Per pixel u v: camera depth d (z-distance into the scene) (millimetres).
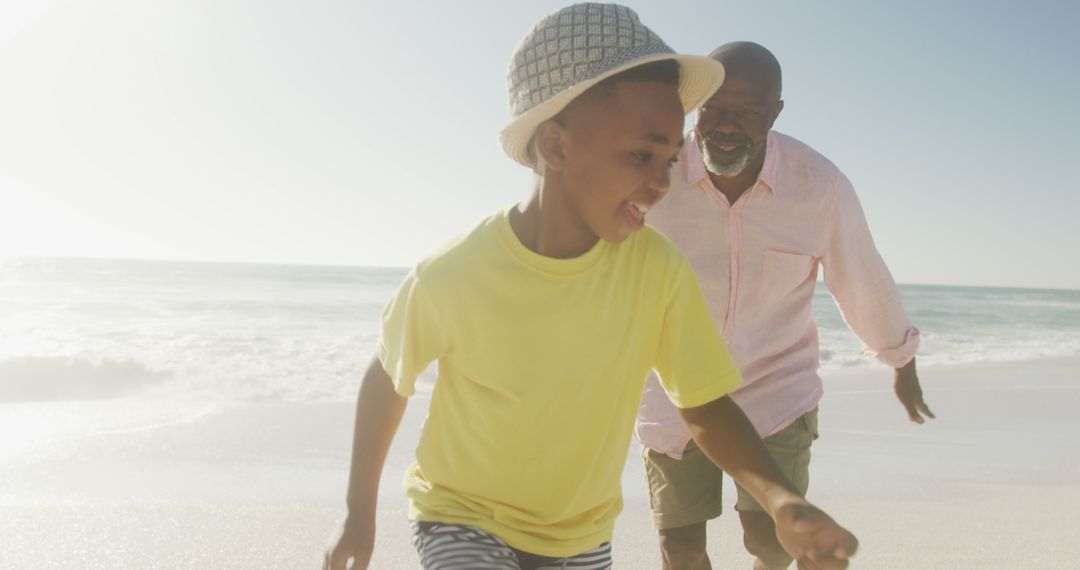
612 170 1825
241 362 11836
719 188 3070
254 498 4906
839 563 1667
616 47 1809
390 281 46188
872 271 3283
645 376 2141
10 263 61688
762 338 3133
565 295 1967
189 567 3830
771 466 2041
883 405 9250
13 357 10281
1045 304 49031
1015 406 9375
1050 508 5141
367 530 2008
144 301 26672
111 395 9609
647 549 4254
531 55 1873
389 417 2100
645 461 3191
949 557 4191
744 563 4094
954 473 6027
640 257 2051
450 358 2055
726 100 2838
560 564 2062
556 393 1992
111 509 4578
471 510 2051
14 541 4055
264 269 69438
